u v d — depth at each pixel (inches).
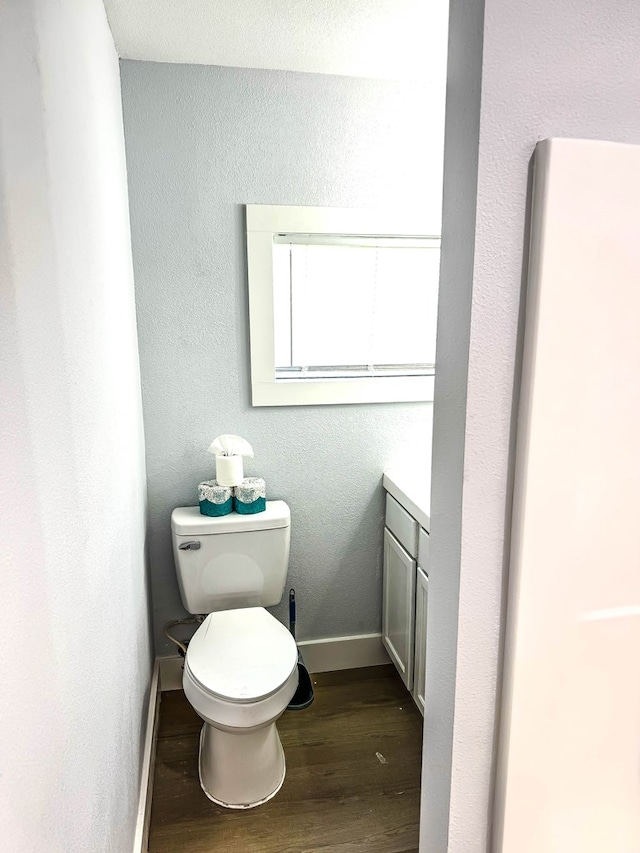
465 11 37.2
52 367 35.4
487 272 38.1
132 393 74.9
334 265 88.1
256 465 91.7
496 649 44.2
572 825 46.4
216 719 66.9
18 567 27.6
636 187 37.7
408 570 84.2
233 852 66.4
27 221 31.4
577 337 38.6
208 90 78.9
